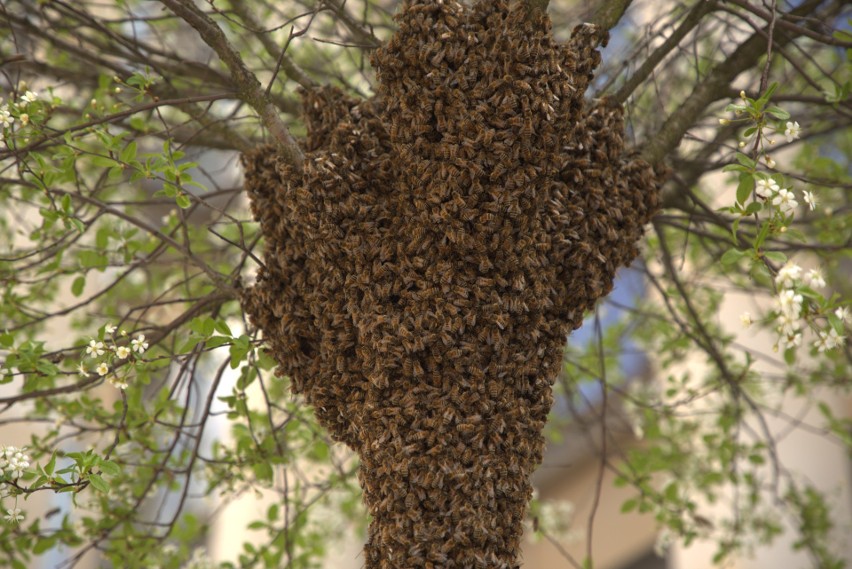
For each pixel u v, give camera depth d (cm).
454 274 248
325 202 256
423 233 249
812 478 688
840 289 535
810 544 532
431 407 245
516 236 250
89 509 375
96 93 361
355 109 274
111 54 394
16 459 272
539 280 253
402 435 245
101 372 293
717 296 514
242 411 355
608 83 340
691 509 461
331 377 264
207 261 476
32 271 434
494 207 244
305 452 464
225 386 703
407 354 247
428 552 241
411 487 243
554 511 596
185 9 273
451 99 245
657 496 459
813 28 392
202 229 486
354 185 258
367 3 367
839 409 691
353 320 256
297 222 262
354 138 263
